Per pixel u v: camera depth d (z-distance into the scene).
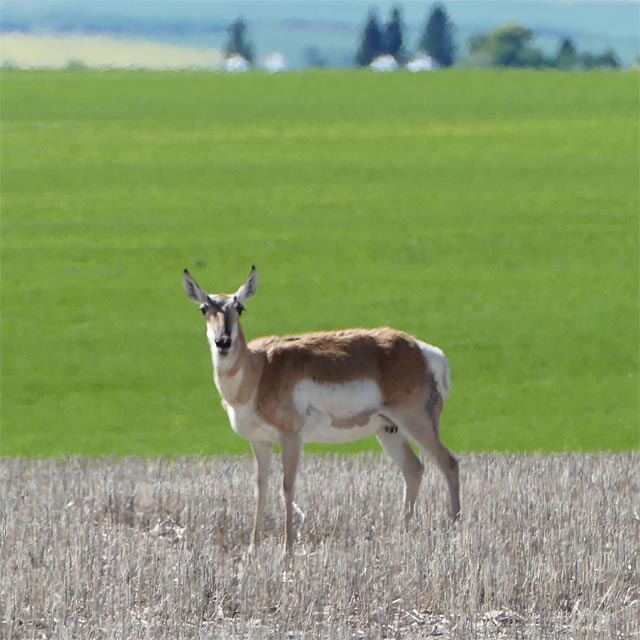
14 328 139.88
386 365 57.97
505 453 83.69
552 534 52.06
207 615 42.47
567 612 43.03
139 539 52.94
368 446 102.50
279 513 58.91
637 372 127.19
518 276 164.25
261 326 140.50
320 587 43.94
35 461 79.81
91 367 126.81
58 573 45.59
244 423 55.44
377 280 162.38
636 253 175.50
